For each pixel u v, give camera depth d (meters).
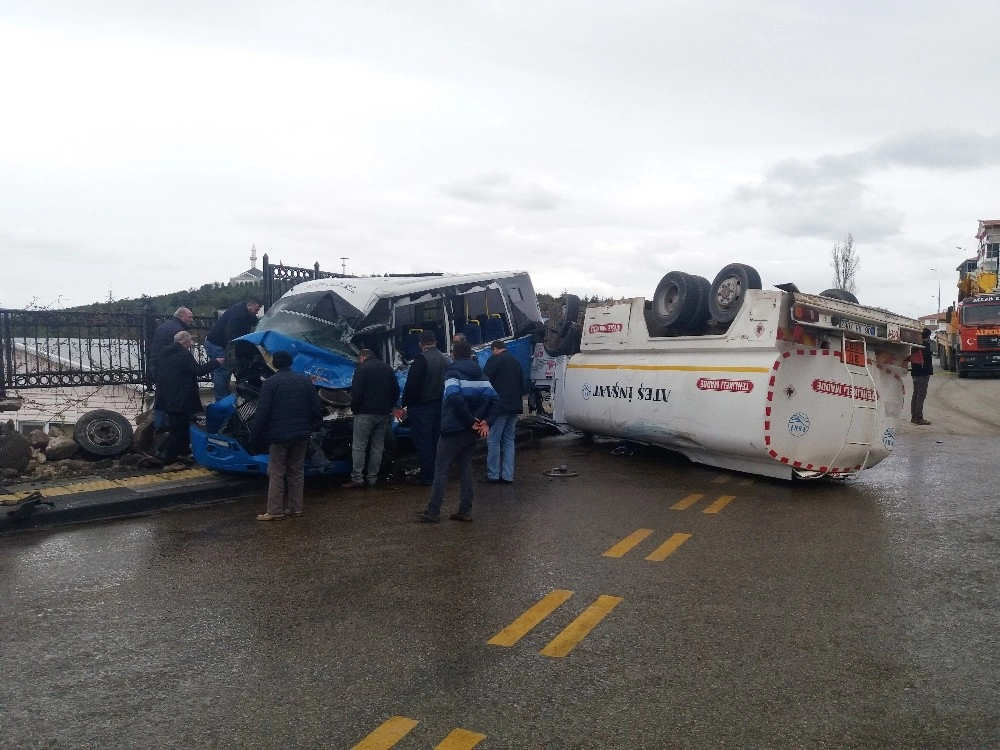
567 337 11.82
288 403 7.51
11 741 3.58
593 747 3.45
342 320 9.47
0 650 4.59
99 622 4.99
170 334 9.93
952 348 29.83
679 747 3.44
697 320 9.62
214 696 3.98
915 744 3.45
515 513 7.64
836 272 45.03
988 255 57.59
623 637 4.62
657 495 8.34
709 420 8.88
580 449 11.43
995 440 12.45
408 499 8.36
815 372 8.45
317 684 4.09
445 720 3.70
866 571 5.78
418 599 5.31
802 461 8.46
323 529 7.17
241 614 5.09
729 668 4.20
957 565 5.91
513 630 4.75
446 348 10.54
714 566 5.93
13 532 7.14
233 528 7.25
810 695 3.90
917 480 9.12
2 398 10.28
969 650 4.40
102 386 11.59
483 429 7.26
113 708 3.88
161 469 9.51
